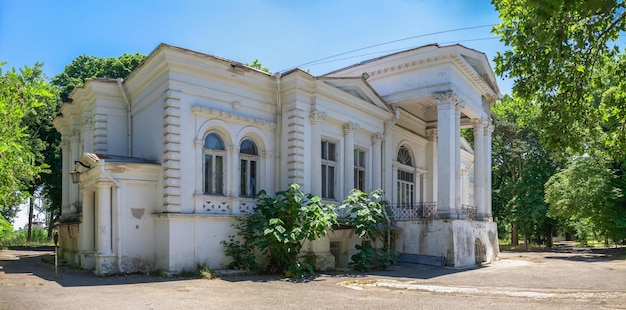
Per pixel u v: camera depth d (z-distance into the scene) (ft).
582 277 50.42
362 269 54.90
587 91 32.22
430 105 85.71
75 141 67.31
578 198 102.37
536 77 30.96
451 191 67.41
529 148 142.10
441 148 68.44
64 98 112.47
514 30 31.50
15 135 28.78
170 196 47.37
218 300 32.27
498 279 48.26
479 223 74.49
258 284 41.37
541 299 34.45
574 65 30.68
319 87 58.03
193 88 50.08
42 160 99.55
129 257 47.70
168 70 48.65
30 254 82.64
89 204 53.11
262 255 52.80
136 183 48.62
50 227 138.62
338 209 61.41
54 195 111.75
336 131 63.10
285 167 56.44
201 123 50.49
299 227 49.29
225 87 52.95
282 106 57.77
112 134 57.62
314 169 57.26
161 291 36.11
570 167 108.17
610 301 33.35
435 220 66.18
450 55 68.33
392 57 73.15
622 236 103.96
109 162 47.14
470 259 68.54
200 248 48.70
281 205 49.57
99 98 57.47
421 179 90.94
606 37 29.48
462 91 73.56
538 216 132.98
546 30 28.07
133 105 57.21
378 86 75.25
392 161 80.18
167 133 48.08
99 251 46.37
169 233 46.80
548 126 32.42
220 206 51.26
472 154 115.65
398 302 32.32
